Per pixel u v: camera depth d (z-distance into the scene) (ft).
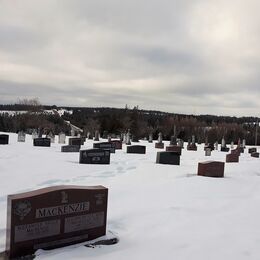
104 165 58.29
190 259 17.74
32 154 68.23
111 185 39.01
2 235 21.83
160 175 48.06
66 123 272.92
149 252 18.67
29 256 17.93
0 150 71.82
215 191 36.86
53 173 46.60
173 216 25.99
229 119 396.98
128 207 28.58
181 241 20.47
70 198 19.40
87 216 20.07
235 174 53.01
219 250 18.99
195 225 23.75
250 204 30.89
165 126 271.90
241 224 24.23
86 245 19.54
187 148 125.90
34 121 222.69
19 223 17.88
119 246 19.62
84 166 55.42
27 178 41.91
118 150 95.45
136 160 69.77
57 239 19.07
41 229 18.52
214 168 48.26
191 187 38.45
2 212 26.91
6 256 17.97
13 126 219.82
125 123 223.10
